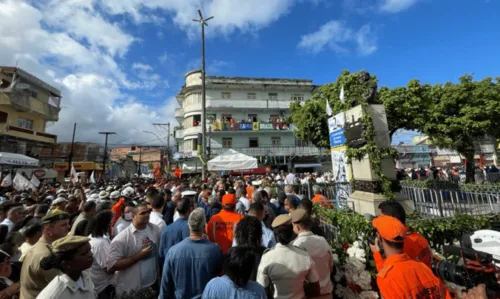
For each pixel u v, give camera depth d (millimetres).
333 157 9961
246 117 35531
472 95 12117
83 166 31500
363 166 6043
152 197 4906
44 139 25328
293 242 2914
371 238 2807
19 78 22969
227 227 3883
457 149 13055
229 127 32812
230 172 27938
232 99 35406
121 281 3033
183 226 3428
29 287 2543
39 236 3740
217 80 35250
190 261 2541
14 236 3496
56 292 1866
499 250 2484
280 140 34875
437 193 6867
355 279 3297
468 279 2002
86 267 2023
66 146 37500
